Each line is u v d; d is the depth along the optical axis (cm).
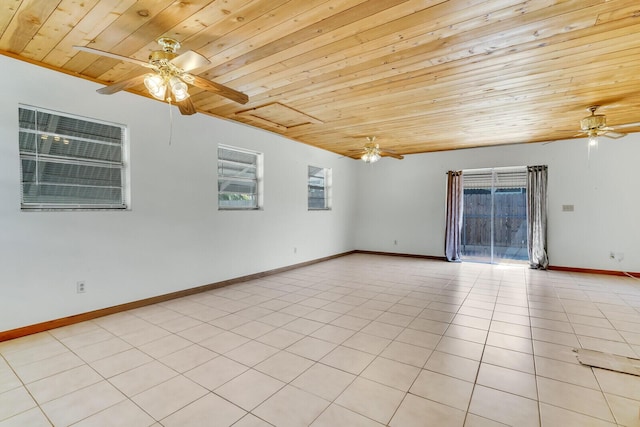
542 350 271
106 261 349
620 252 553
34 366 241
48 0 208
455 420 183
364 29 236
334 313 363
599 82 325
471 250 711
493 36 243
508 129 516
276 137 567
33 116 306
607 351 269
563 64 287
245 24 232
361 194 825
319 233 688
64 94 318
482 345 281
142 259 380
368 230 816
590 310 374
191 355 261
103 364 245
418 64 292
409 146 662
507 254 675
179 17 224
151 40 258
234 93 277
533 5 205
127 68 316
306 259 650
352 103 397
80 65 310
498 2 203
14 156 288
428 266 646
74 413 189
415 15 218
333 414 188
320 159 687
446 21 225
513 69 298
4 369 237
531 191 616
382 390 212
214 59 286
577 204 584
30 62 296
